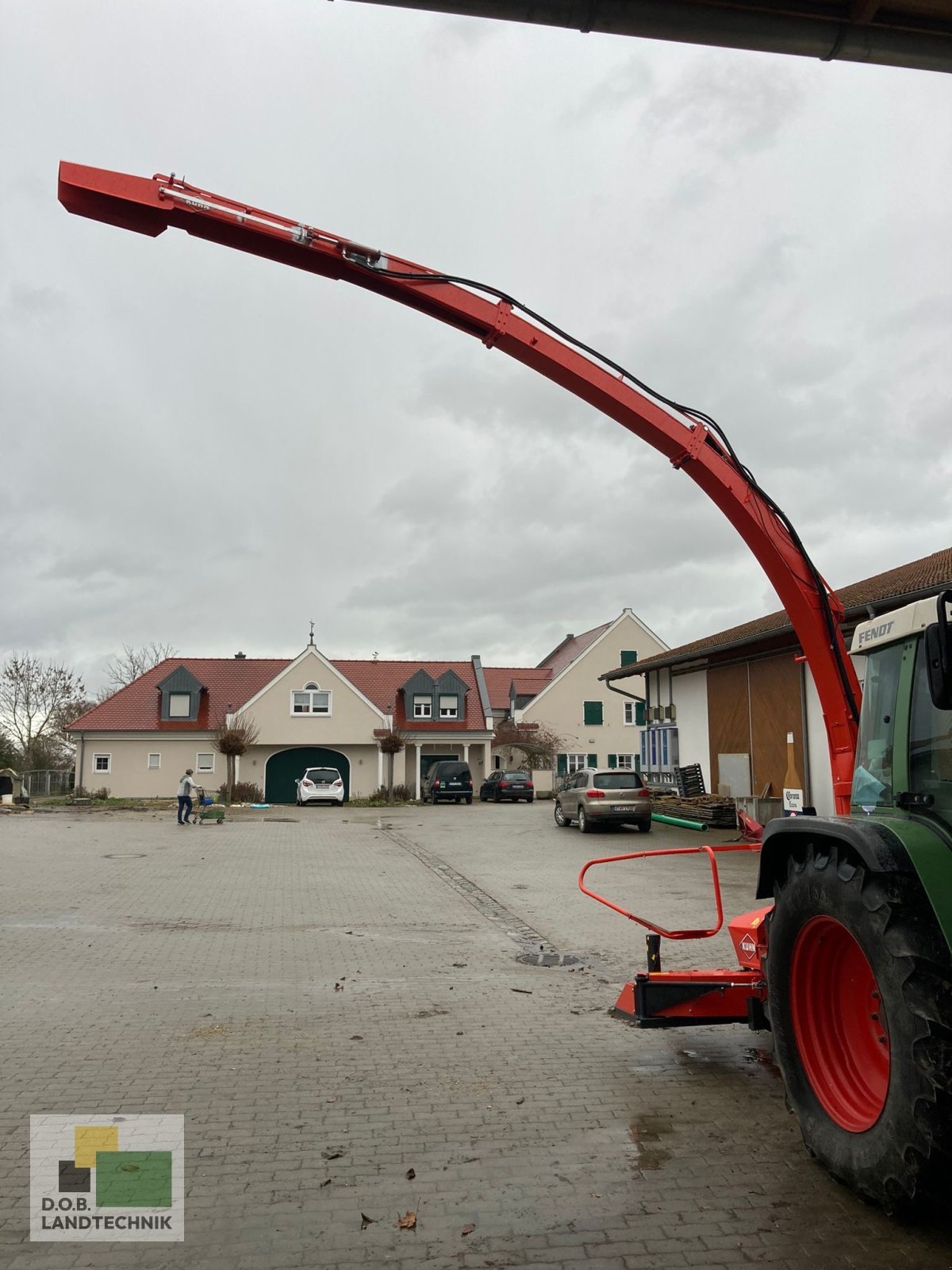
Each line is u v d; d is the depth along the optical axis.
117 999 6.97
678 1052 5.69
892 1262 3.22
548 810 31.70
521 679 53.09
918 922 3.33
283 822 26.31
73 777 46.97
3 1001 6.92
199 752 43.34
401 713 46.56
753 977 5.20
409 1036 6.02
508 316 6.53
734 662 22.67
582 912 11.03
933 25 3.70
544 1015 6.53
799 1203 3.67
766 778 21.14
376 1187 3.84
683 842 19.12
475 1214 3.61
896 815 3.84
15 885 13.29
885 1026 3.35
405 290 6.45
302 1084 5.09
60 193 5.89
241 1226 3.53
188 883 13.58
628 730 48.59
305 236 6.16
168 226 6.16
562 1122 4.53
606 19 3.61
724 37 3.68
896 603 14.10
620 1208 3.64
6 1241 3.44
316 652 43.38
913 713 3.82
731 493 6.45
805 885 3.89
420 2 3.55
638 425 6.60
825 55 3.76
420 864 16.00
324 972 7.90
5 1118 4.61
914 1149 3.16
